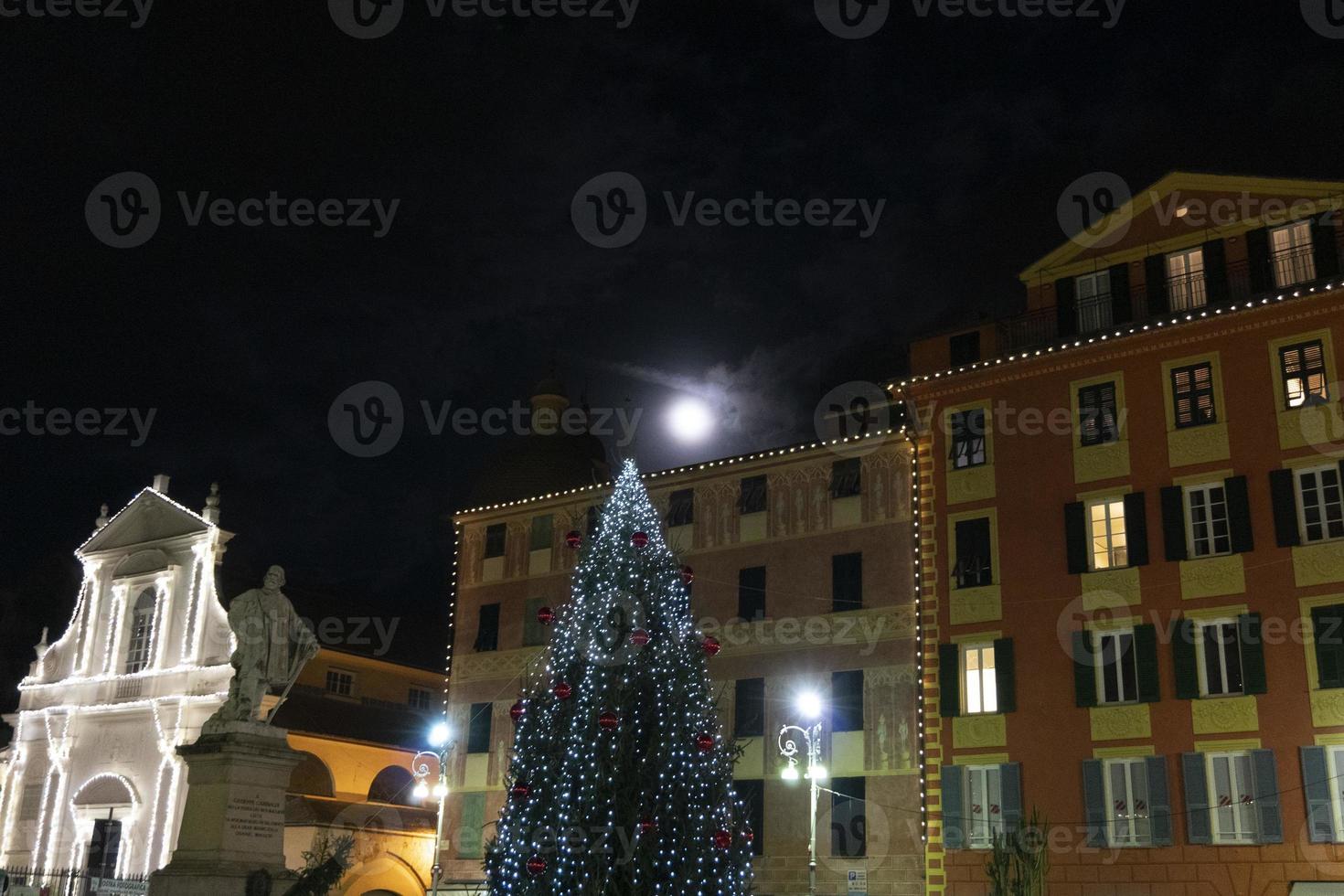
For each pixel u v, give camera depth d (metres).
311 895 20.55
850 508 38.25
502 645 43.97
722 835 21.03
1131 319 34.62
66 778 48.31
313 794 45.22
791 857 35.50
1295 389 31.30
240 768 20.84
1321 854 27.94
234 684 21.86
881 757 34.97
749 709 38.03
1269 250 32.97
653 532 23.73
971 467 35.78
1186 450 32.41
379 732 49.00
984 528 35.03
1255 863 28.64
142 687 47.62
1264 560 30.53
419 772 43.53
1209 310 32.56
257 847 20.78
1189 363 33.00
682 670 22.39
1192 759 30.05
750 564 39.56
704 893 20.92
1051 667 32.69
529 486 53.12
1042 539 33.91
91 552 51.84
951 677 34.12
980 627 34.16
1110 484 33.31
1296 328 31.55
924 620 35.25
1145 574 32.09
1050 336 35.91
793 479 39.81
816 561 38.31
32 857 47.62
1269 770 29.00
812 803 31.95
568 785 21.08
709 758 22.00
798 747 36.34
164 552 49.66
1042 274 36.78
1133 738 31.00
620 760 21.19
